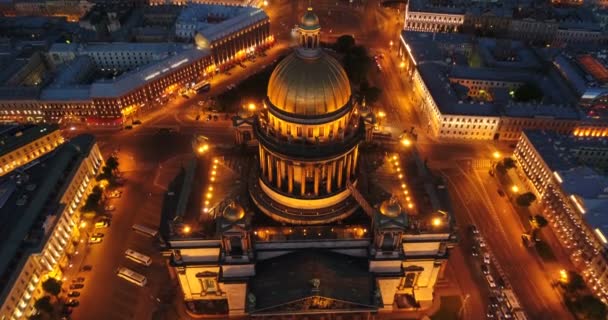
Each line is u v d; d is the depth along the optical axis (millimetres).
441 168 198000
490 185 189250
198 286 138250
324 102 114438
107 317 140000
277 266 128250
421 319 138125
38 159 173375
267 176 134250
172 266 130375
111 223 171375
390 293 135000
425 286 141125
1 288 130500
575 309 140125
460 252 159625
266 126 124062
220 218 120688
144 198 182000
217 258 130250
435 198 138375
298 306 120938
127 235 166750
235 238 122000
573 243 158000
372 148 155250
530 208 178625
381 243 122938
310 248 129000
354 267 128875
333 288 121000
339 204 132625
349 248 129375
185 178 149750
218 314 139250
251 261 124875
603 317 134625
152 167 197750
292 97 114125
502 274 152375
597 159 190000
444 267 150625
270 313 121438
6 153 183750
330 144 120438
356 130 126938
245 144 156375
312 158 119000
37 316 136125
